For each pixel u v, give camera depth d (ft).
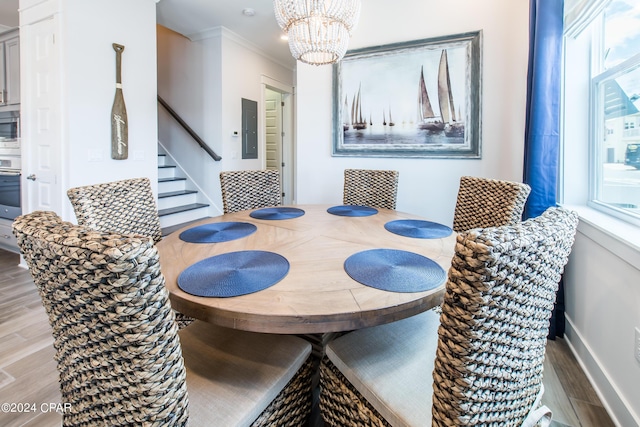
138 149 11.09
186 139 15.75
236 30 14.16
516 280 2.04
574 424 4.62
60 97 9.30
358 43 10.02
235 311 2.94
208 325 4.14
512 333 2.24
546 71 6.64
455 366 2.11
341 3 5.84
